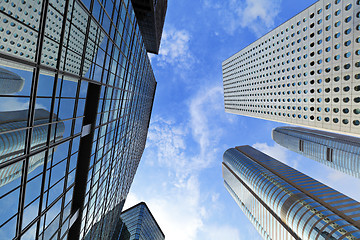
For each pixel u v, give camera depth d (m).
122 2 21.77
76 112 14.92
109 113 22.14
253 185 106.69
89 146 17.42
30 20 8.76
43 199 11.88
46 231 12.62
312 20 41.78
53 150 12.39
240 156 139.75
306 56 44.06
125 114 30.48
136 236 51.62
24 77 8.84
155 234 70.69
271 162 126.56
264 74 67.75
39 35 9.46
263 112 69.56
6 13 7.50
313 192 82.06
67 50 12.16
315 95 41.06
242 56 92.44
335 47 35.25
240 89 95.19
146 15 45.22
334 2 35.41
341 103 33.97
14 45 8.01
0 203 8.26
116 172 30.50
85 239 20.36
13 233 9.29
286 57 52.94
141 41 35.75
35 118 10.02
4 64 7.59
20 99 8.77
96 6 15.30
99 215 24.56
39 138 10.60
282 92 55.44
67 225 15.89
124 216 68.00
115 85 23.09
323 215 62.94
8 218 8.86
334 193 79.81
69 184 15.63
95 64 16.77
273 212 89.56
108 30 18.78
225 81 121.69
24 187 9.85
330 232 55.22
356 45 30.92
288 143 140.25
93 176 19.41
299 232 66.38
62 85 12.30
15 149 8.82
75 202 17.47
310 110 42.84
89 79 15.88
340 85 34.12
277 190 87.94
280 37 56.22
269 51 63.66
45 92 10.64
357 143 94.19
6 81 7.79
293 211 72.06
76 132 15.30
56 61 11.21
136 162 58.84
